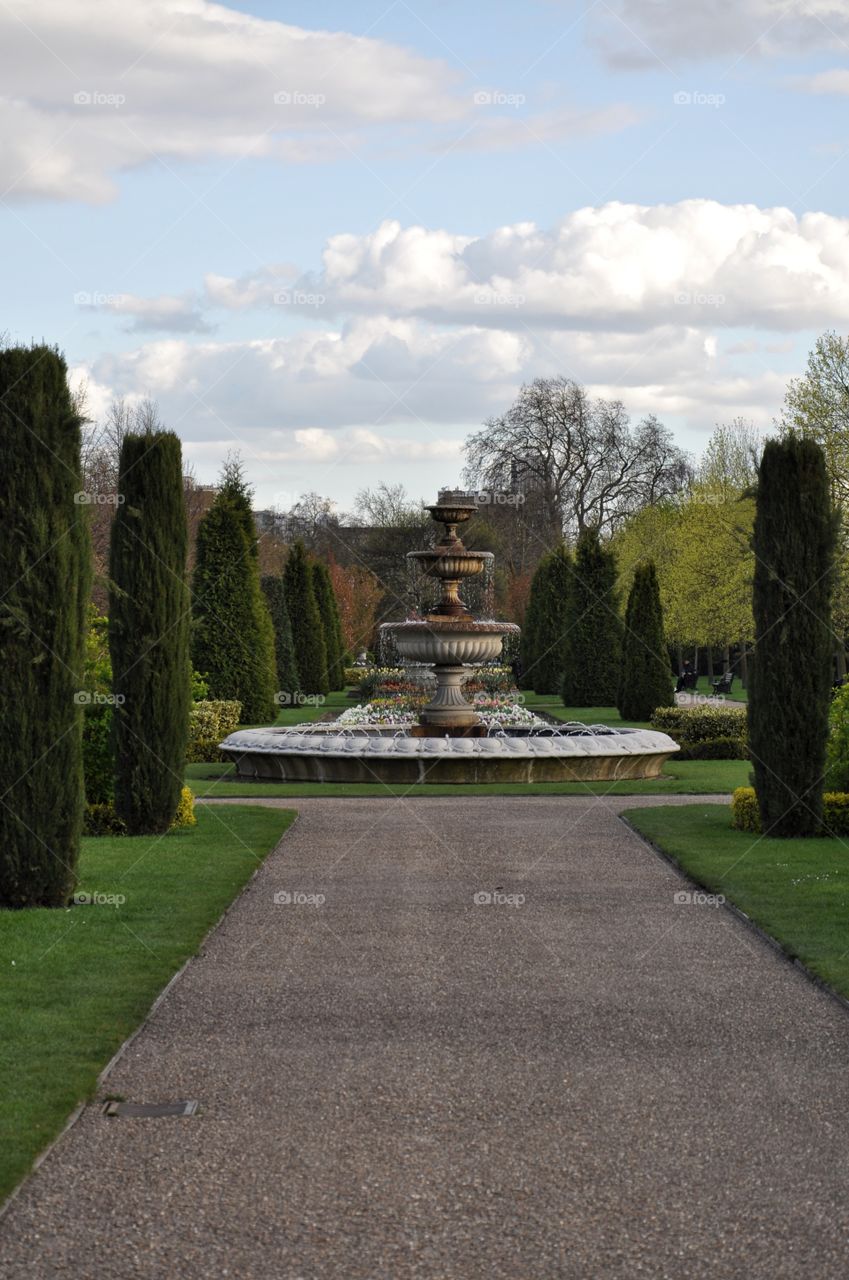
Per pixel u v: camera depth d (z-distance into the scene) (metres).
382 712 26.34
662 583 48.19
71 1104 5.77
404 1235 4.57
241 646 30.66
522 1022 7.14
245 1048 6.68
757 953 8.76
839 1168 5.13
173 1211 4.76
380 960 8.59
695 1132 5.51
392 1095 5.97
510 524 55.62
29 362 10.47
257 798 18.20
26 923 9.62
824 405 33.34
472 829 14.88
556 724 27.09
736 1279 4.28
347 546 62.69
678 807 16.52
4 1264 4.37
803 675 13.85
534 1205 4.81
